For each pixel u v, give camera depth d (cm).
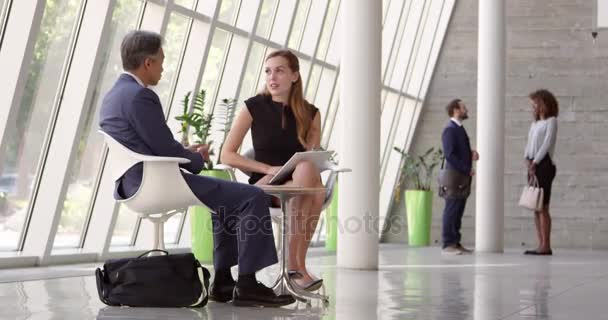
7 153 872
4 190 880
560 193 1798
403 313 553
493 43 1453
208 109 1194
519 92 1827
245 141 1301
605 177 1781
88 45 915
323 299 602
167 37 1077
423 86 1886
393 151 1886
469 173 1335
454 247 1375
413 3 1797
